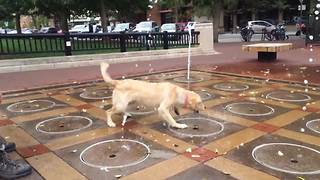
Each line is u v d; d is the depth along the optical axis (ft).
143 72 34.27
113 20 155.53
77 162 12.57
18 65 36.70
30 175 11.65
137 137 15.03
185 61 43.47
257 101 20.84
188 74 31.71
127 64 41.42
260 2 121.49
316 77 28.35
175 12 134.72
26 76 32.71
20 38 37.60
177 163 12.34
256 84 26.35
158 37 48.65
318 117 17.43
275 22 135.33
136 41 46.70
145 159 12.69
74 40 41.45
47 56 39.58
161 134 15.34
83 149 13.79
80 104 20.97
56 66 39.11
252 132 15.38
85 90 25.29
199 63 41.06
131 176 11.41
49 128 16.48
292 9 140.15
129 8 76.18
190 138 14.78
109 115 16.67
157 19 164.25
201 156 12.90
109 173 11.64
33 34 38.34
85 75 32.83
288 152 13.10
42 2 62.90
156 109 18.81
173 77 30.83
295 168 11.73
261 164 12.10
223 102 20.76
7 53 37.06
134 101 16.42
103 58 42.86
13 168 11.57
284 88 24.48
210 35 53.42
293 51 53.06
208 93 23.36
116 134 15.46
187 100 16.55
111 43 44.55
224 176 11.30
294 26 138.21
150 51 46.70
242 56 48.62
